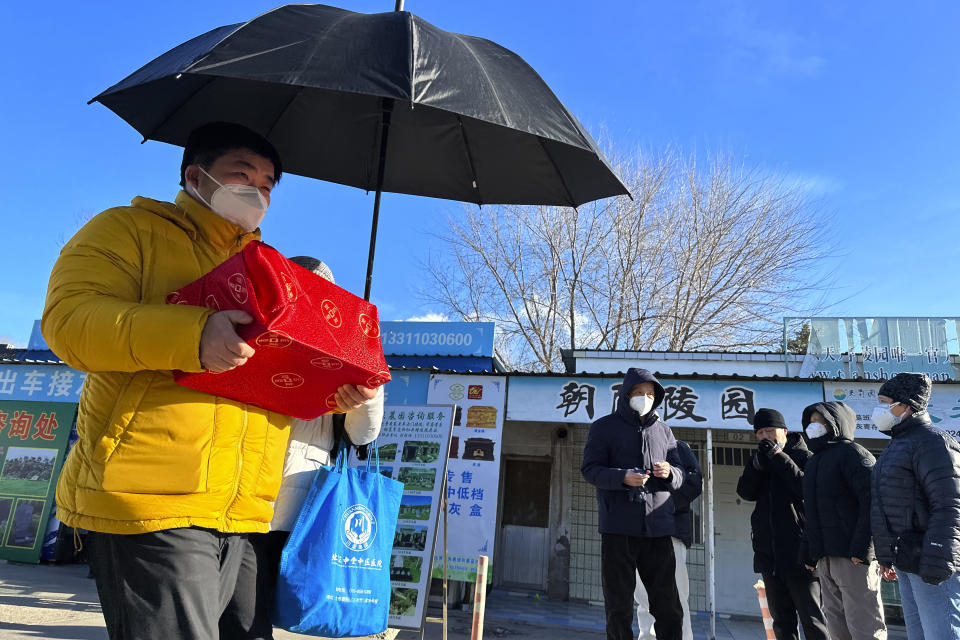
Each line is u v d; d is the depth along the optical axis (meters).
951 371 10.20
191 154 1.82
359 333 1.81
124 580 1.49
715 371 11.54
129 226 1.64
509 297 20.19
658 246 19.50
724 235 19.36
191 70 1.76
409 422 6.72
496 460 8.78
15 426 10.48
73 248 1.57
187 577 1.52
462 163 3.09
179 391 1.57
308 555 1.98
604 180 2.83
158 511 1.49
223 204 1.77
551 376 9.09
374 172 3.20
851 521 4.56
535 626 8.41
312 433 2.16
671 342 19.11
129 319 1.39
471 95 2.02
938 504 3.85
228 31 1.92
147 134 2.61
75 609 7.07
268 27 1.97
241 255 1.51
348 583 2.03
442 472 6.40
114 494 1.46
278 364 1.62
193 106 2.63
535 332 19.94
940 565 3.73
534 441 12.05
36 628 6.04
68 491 1.54
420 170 3.16
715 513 10.91
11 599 7.33
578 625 8.66
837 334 10.91
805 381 8.38
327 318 1.71
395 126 2.97
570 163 2.84
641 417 4.87
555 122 2.24
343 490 2.11
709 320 19.06
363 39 2.00
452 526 8.55
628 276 19.58
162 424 1.53
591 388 8.92
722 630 9.15
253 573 1.88
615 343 19.23
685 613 5.10
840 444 4.76
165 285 1.66
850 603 4.54
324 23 2.05
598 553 11.15
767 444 5.61
